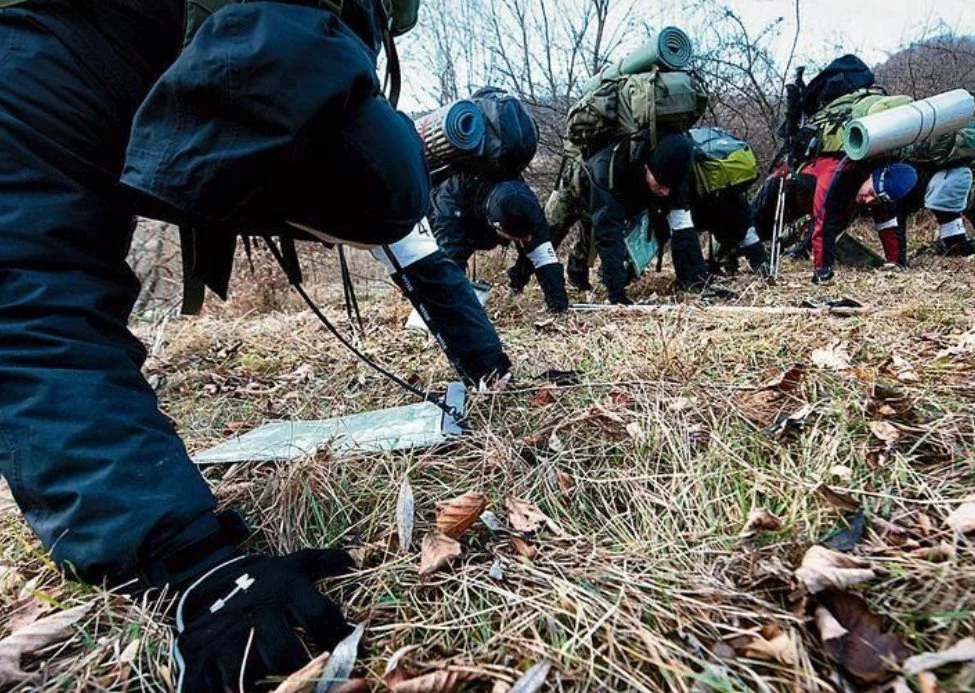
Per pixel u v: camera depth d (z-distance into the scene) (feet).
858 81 14.76
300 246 20.08
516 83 28.78
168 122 2.74
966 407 4.47
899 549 3.04
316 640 2.57
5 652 2.71
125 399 3.01
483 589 3.03
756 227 16.85
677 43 11.85
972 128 15.88
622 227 12.30
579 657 2.50
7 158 2.90
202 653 2.45
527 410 5.32
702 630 2.63
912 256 17.52
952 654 2.27
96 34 3.03
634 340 7.76
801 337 7.37
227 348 10.28
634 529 3.55
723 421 4.64
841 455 3.99
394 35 4.22
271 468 4.49
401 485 3.83
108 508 2.80
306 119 2.67
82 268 3.11
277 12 2.72
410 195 3.31
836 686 2.29
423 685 2.39
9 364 2.85
